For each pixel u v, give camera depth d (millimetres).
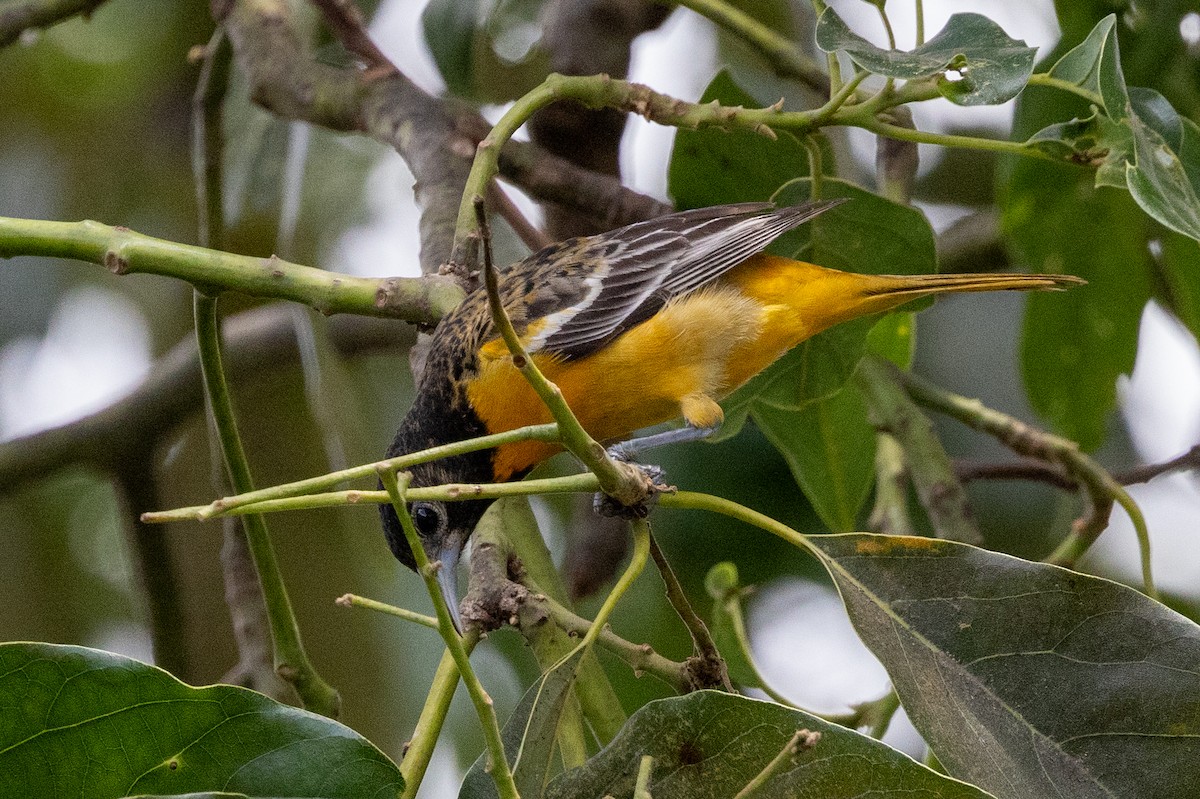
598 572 9336
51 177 12484
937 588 5273
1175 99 8391
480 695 4180
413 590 10383
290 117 8641
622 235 7812
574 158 9883
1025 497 10398
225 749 4660
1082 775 4934
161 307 12734
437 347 7500
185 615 9617
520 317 7457
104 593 12094
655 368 7434
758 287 7605
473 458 7613
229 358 10703
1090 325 9164
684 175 8312
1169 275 8672
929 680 5117
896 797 4520
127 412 9883
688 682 5520
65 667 4625
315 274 6215
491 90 10203
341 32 8625
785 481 9922
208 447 12062
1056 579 5180
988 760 4945
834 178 7801
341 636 10602
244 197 10141
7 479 9719
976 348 10727
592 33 9859
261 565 6332
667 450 10023
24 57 12414
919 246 7844
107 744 4648
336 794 4629
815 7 5969
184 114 12539
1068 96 8086
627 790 4762
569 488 4812
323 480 4223
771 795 4613
